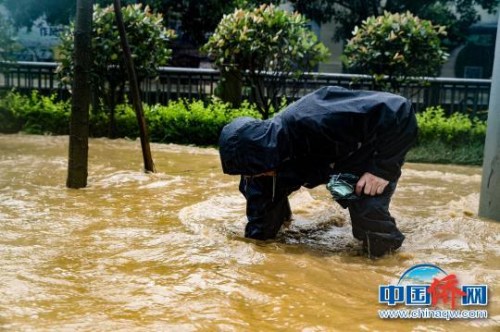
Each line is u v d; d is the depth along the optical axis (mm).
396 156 3869
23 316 2645
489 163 5203
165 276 3291
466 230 4629
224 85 11758
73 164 5945
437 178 7660
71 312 2717
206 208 5168
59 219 4652
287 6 16703
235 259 3652
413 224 4871
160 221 4711
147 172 6945
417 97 11469
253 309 2836
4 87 11445
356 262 3826
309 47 9750
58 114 10719
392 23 9977
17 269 3338
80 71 5887
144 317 2664
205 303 2855
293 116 3945
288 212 4840
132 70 6746
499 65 5219
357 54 10258
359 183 3908
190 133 10477
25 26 14875
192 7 13477
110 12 9781
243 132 3969
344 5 15719
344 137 3848
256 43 9375
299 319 2711
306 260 3688
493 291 3203
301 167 4027
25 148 8781
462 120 10367
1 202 5180
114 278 3242
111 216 4820
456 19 16250
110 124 10383
